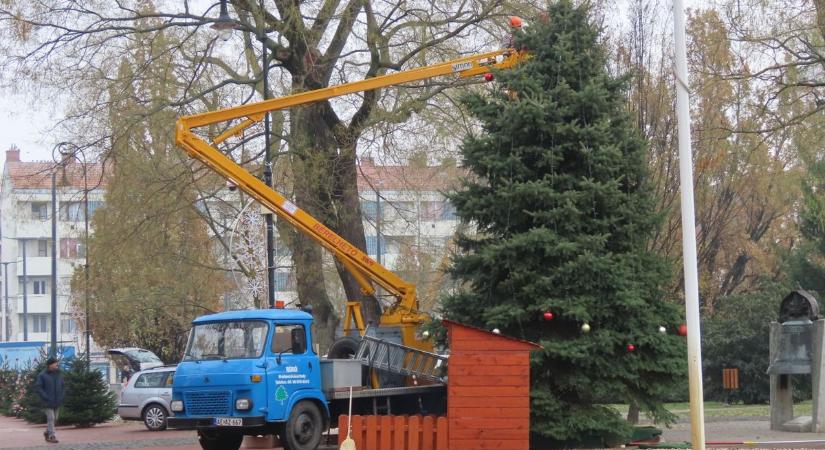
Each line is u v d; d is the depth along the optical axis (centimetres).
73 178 2666
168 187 2641
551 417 1614
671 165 2689
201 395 1636
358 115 2641
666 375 1666
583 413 1627
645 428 1759
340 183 2647
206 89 2661
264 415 1598
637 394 1662
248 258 2722
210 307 4050
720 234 3603
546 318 1586
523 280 1631
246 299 2894
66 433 2734
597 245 1605
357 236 2691
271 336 1642
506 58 2067
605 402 1788
